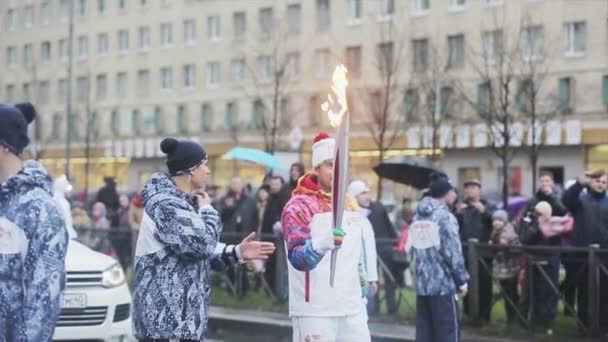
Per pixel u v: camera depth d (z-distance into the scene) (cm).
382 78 4319
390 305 1355
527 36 3947
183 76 5825
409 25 4512
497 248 1215
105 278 996
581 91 4081
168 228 578
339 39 4869
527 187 4266
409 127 4366
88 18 6412
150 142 6003
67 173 4222
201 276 596
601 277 1111
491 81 3803
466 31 4316
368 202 1335
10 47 6969
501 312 1241
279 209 1498
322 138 665
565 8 4053
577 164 4144
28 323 434
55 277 440
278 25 5088
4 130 449
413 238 966
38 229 440
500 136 3844
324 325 657
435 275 948
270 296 1491
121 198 1998
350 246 666
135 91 6116
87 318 976
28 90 6825
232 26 5484
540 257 1173
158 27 5969
